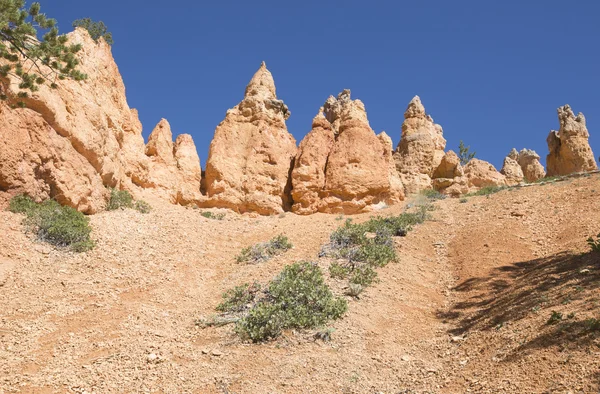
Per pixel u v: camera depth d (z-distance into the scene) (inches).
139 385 332.5
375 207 976.3
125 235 674.2
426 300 515.5
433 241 706.8
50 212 636.7
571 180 919.0
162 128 1034.7
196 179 1026.7
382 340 414.0
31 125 658.2
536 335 347.3
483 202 887.7
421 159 1195.3
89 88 802.8
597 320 328.2
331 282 526.9
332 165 992.2
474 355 361.1
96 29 971.9
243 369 356.8
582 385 270.2
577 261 504.7
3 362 351.3
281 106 1084.5
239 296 490.9
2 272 505.0
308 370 354.9
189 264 617.9
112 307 470.3
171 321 452.8
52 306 458.0
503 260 594.6
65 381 328.8
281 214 939.3
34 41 650.8
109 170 806.5
